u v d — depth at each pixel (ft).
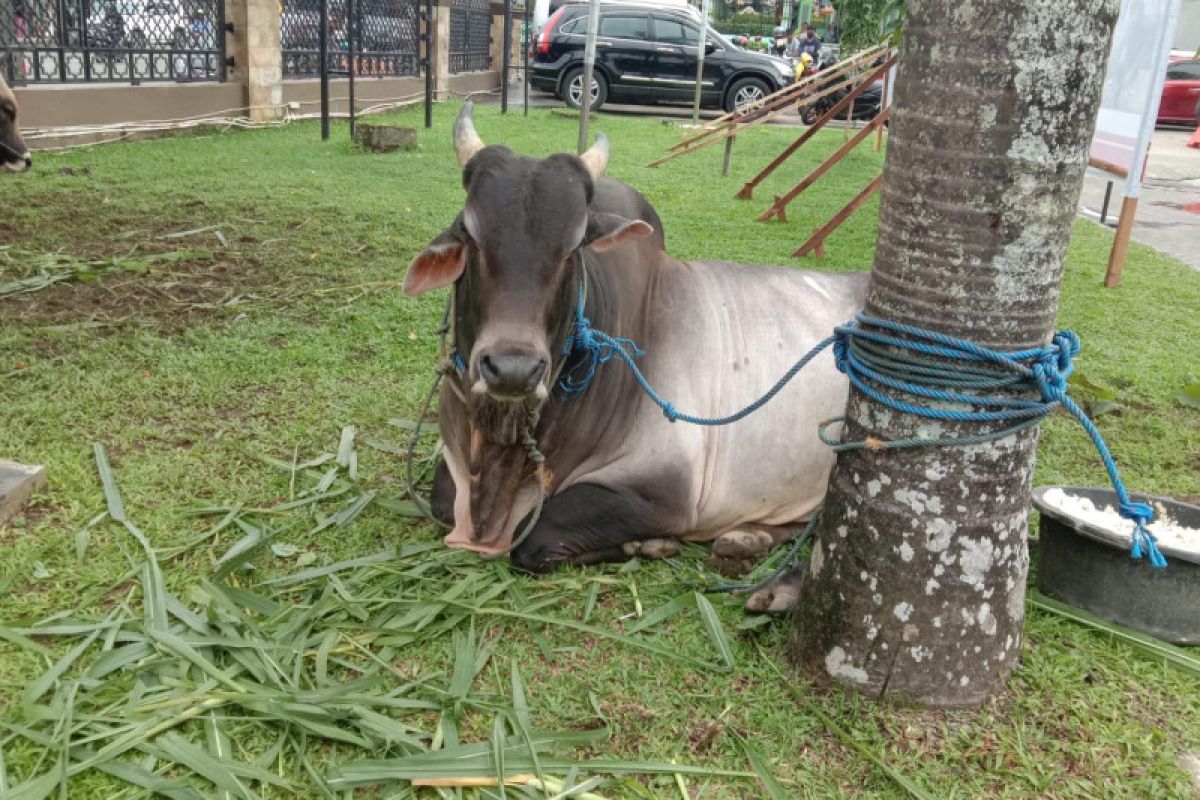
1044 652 9.93
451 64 63.46
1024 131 7.89
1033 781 8.26
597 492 11.23
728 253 25.44
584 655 9.69
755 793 8.09
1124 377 18.54
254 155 35.96
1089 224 34.12
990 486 8.64
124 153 34.78
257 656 9.00
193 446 13.51
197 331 17.58
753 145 48.83
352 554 11.12
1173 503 11.39
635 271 11.94
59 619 9.45
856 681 9.09
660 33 60.90
